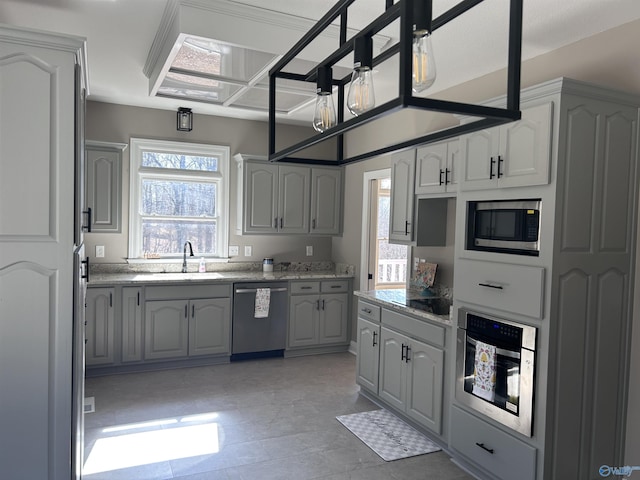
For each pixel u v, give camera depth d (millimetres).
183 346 4719
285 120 5477
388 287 5324
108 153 4590
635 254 2658
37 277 2010
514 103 1011
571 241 2424
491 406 2703
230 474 2818
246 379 4484
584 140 2436
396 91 4035
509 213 2629
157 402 3885
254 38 2770
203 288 4777
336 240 5898
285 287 5129
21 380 2012
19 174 1971
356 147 5402
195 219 5383
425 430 3412
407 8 919
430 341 3258
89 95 4613
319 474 2854
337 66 3082
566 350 2443
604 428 2607
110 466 2873
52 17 2816
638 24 2650
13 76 1949
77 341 2211
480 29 2834
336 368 4887
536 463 2436
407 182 3951
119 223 4695
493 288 2686
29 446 2033
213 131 5367
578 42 2973
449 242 3934
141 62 3592
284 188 5379
